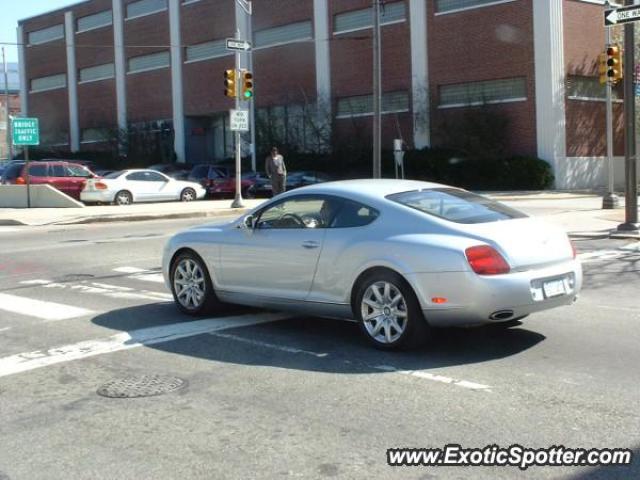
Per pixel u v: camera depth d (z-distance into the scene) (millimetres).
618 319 8023
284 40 43844
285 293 7543
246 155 45719
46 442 4816
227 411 5309
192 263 8469
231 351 6969
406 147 38375
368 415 5141
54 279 11586
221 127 51094
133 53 53406
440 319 6453
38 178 27625
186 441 4762
